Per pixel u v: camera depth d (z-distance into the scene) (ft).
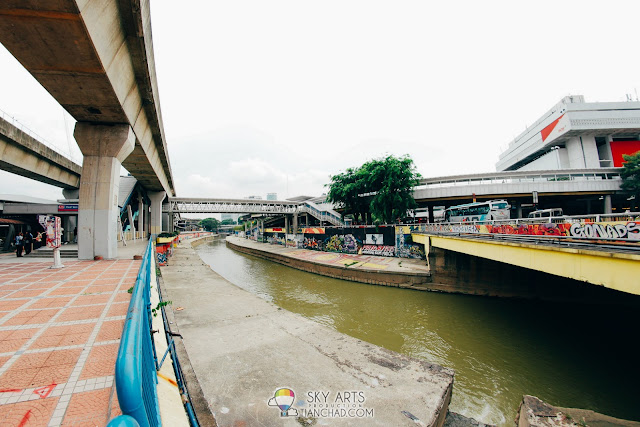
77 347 14.62
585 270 23.00
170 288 49.24
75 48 29.86
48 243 37.93
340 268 77.30
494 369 31.42
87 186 48.26
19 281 30.19
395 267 72.23
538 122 217.97
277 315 33.71
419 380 19.43
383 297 58.70
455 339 38.86
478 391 27.73
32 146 69.67
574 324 42.68
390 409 16.17
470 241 45.96
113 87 37.55
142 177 101.04
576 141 191.62
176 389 13.15
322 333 27.81
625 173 114.93
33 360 13.16
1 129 58.34
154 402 8.62
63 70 33.58
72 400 10.08
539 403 17.93
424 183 137.90
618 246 22.47
